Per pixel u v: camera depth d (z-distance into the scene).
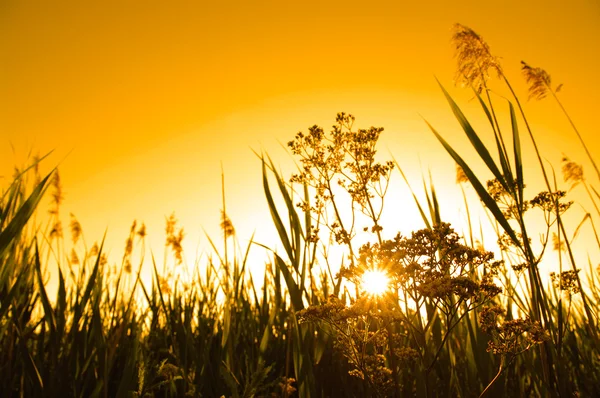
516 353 2.89
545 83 4.39
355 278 3.26
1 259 3.04
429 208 3.91
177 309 4.73
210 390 3.55
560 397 3.07
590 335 4.52
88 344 3.51
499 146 3.48
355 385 3.95
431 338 3.75
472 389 3.49
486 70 3.87
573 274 3.76
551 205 3.64
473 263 3.04
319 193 3.98
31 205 2.81
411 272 2.95
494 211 3.21
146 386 3.11
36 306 4.08
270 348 4.49
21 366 3.61
